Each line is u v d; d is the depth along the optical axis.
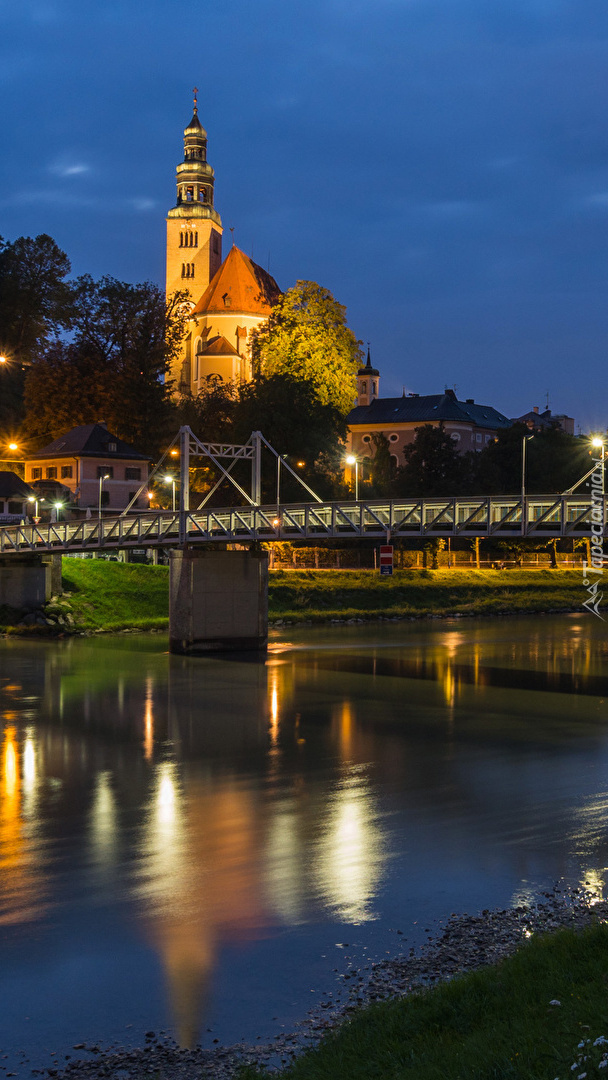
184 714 43.66
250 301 185.00
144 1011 14.62
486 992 12.38
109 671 58.28
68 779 31.34
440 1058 10.48
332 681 54.09
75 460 122.50
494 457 145.25
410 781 30.47
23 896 20.12
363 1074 10.63
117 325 145.12
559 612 105.19
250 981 15.53
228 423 134.88
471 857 22.20
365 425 191.75
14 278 144.62
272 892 19.95
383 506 61.12
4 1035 13.95
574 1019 10.76
